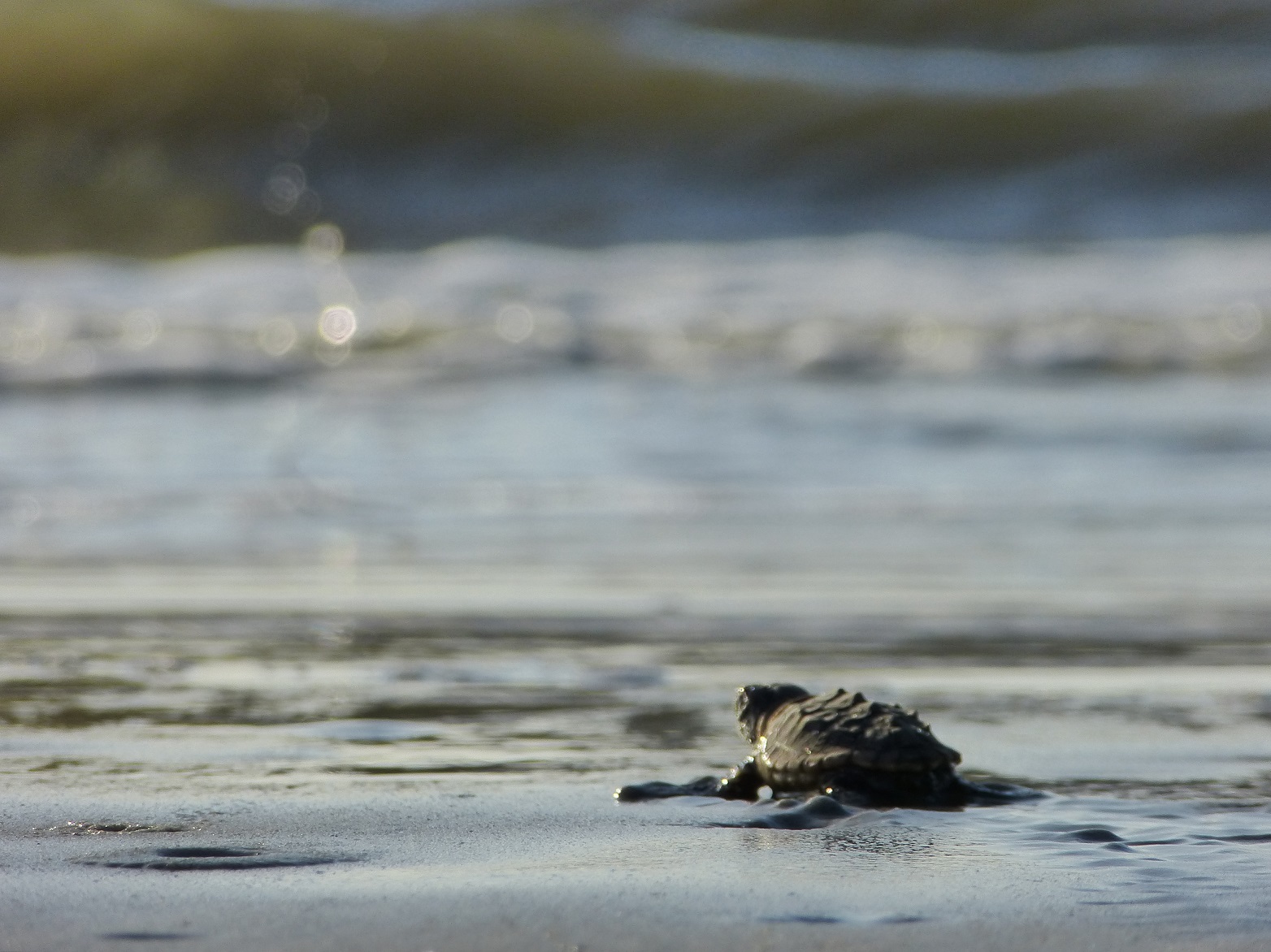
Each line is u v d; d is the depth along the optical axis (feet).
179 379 152.56
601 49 300.81
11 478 108.88
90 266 227.40
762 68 307.17
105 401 143.95
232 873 29.94
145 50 288.30
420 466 115.55
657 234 263.08
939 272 216.74
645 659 59.21
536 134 283.79
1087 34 337.31
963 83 304.71
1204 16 335.88
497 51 295.07
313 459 118.01
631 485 108.99
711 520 97.14
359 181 276.62
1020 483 109.09
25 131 276.62
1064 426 130.93
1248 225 257.34
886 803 36.27
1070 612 69.41
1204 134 274.16
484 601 72.38
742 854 31.76
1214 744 44.62
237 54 288.30
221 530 93.35
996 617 68.39
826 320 182.29
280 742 44.75
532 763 42.14
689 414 137.80
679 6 353.31
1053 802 36.86
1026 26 337.93
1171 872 30.17
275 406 142.20
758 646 61.98
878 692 53.16
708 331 177.06
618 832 33.91
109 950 24.72
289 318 181.16
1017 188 269.44
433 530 93.91
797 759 37.45
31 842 32.58
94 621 66.54
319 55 291.38
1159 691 53.31
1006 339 173.78
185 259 251.60
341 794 38.01
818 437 127.13
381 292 200.03
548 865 30.73
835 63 322.96
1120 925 26.37
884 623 67.10
